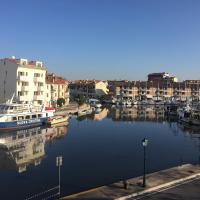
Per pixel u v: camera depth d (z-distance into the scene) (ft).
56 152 169.99
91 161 150.82
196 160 156.66
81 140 208.85
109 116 385.29
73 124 295.28
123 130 263.08
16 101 336.70
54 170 133.90
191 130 270.26
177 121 338.95
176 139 221.87
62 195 102.83
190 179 98.63
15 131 240.94
